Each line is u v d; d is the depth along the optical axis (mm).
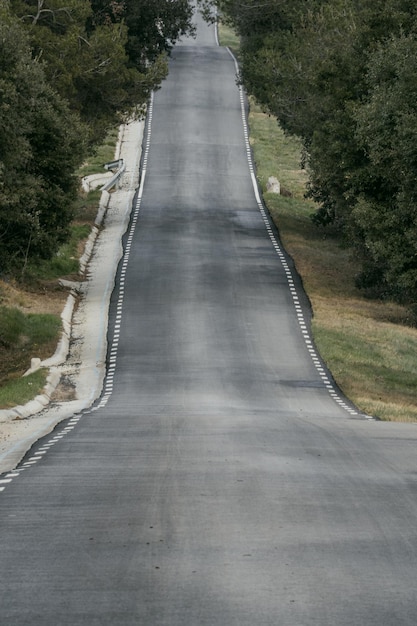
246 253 88500
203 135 136625
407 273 56281
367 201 60938
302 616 13477
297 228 101688
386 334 66688
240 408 44812
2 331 60531
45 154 71188
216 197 111562
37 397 46812
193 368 55531
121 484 23578
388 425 38438
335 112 71000
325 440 32125
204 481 23750
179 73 163750
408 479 24234
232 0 116062
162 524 18984
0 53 56125
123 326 65625
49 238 71438
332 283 81750
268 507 20547
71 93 87312
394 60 59562
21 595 14625
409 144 53500
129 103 98625
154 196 110750
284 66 95188
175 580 15180
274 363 57188
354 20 79938
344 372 55812
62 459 28422
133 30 111312
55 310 68750
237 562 16203
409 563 16234
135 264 83500
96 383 52375
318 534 18188
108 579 15312
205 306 70438
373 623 13234
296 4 108812
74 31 88062
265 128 143000
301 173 127125
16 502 21672
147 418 39281
